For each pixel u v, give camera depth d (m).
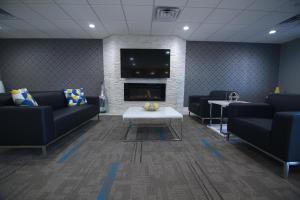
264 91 5.07
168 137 2.64
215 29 3.81
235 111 2.31
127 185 1.38
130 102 4.58
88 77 4.75
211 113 3.48
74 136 2.64
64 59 4.69
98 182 1.42
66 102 3.41
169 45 4.41
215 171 1.61
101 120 3.79
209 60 4.86
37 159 1.83
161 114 2.50
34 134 1.84
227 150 2.13
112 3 2.63
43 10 2.87
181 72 4.60
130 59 4.43
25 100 2.08
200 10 2.85
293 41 4.59
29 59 4.65
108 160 1.83
